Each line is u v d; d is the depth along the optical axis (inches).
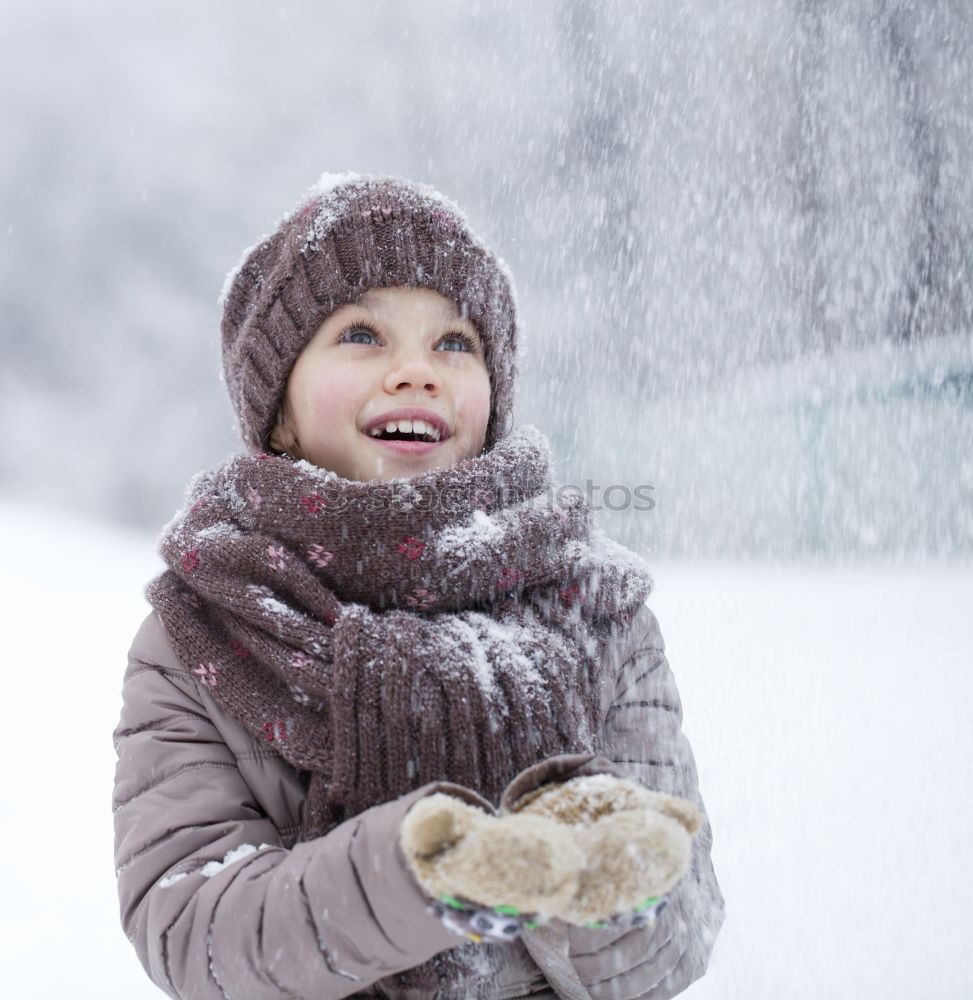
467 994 58.7
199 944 57.4
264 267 67.2
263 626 60.6
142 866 59.1
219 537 62.1
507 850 51.9
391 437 64.3
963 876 75.2
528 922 52.9
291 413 65.4
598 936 58.1
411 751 58.9
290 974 56.4
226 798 59.9
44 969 75.9
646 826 53.2
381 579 61.3
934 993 68.1
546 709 59.9
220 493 64.0
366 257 64.5
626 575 63.7
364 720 59.1
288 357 64.9
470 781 58.9
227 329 68.0
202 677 60.8
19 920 79.4
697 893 60.5
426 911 54.7
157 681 61.4
